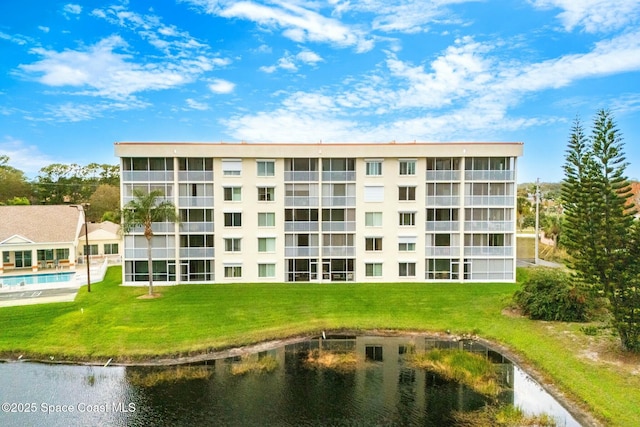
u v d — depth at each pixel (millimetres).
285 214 40219
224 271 40031
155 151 38469
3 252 43688
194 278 39844
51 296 34094
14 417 17750
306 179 40031
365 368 22406
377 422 17422
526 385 20438
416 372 21938
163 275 39438
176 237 39094
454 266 40469
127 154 38281
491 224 39906
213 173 39531
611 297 22109
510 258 40094
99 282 39844
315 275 40562
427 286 38062
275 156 39438
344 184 40250
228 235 39844
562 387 19609
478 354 24047
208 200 39625
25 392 19812
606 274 22266
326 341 25922
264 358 23578
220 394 19688
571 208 23688
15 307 30609
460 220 39906
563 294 28047
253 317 29062
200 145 38938
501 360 23375
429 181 39969
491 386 20234
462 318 28922
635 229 21078
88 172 96312
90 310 30094
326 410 18328
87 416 17859
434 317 29172
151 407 18578
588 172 22125
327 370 22156
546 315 28344
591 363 21359
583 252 23094
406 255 40406
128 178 38719
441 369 22203
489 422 17297
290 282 39938
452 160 40250
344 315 29609
